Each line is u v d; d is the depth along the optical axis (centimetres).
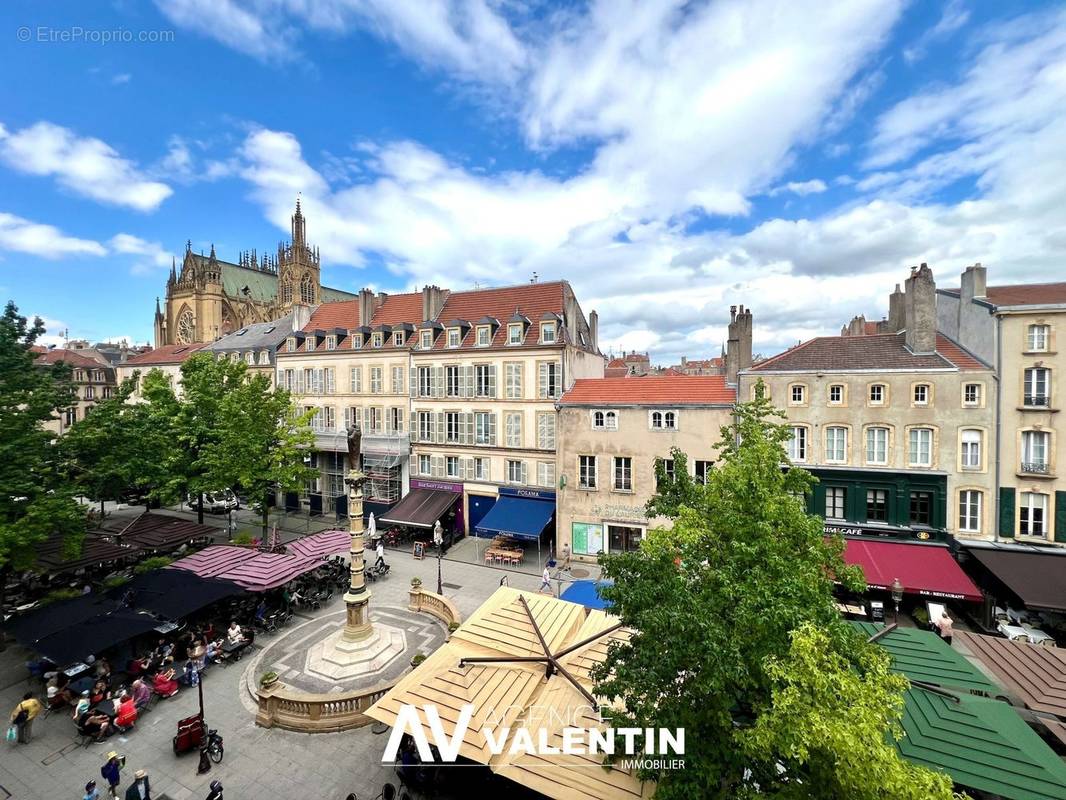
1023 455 2309
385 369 4106
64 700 1742
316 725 1658
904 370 2453
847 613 2186
